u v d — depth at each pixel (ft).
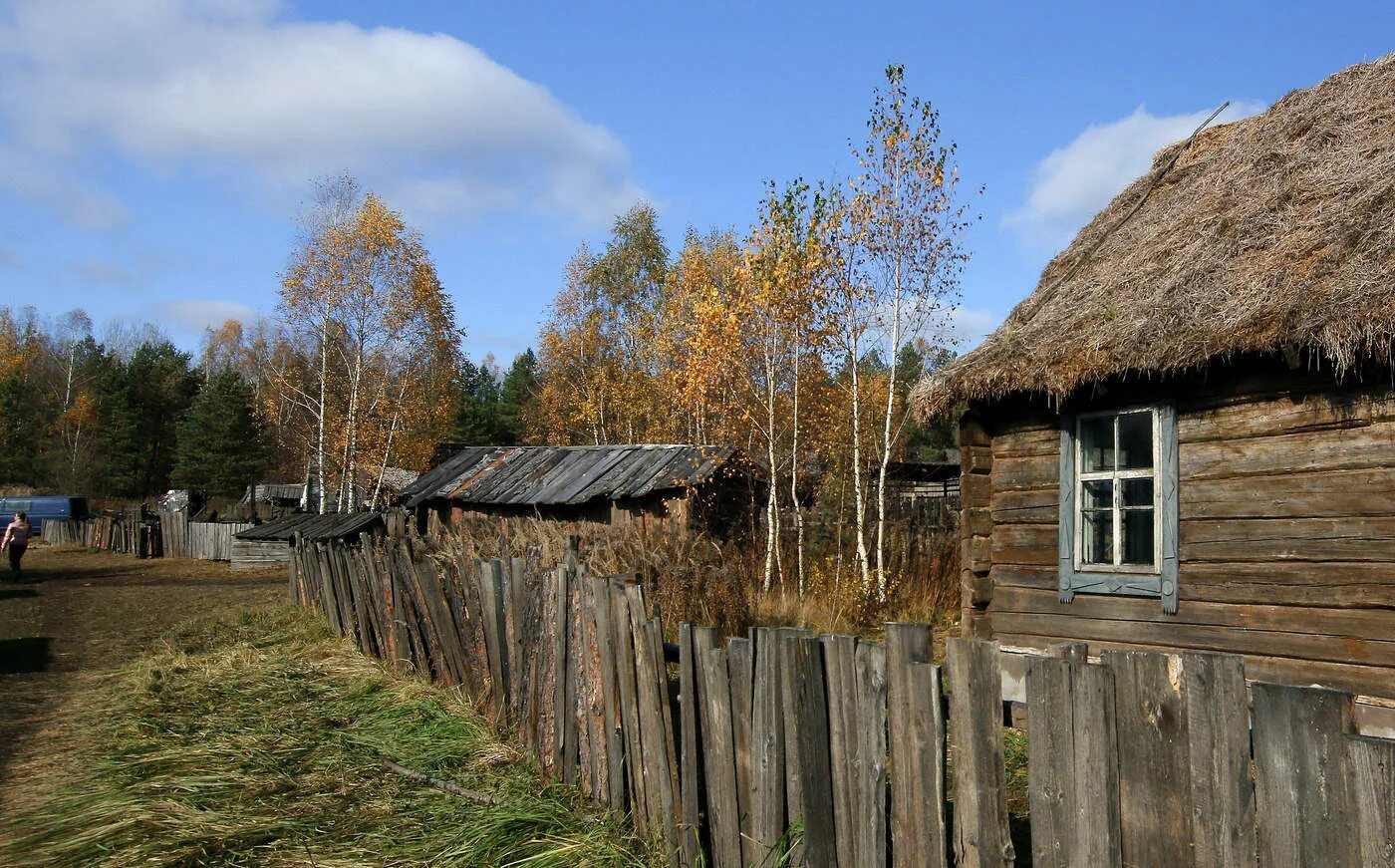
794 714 12.81
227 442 158.61
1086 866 9.63
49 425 198.29
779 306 52.03
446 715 22.98
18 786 20.22
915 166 50.88
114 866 15.47
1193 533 22.45
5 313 238.68
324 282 96.43
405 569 28.22
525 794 17.78
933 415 26.50
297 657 33.06
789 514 56.29
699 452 55.83
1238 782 8.57
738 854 13.83
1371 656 19.35
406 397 103.30
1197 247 24.20
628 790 16.71
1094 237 30.96
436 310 100.99
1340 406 20.11
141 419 180.75
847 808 12.07
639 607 16.08
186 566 89.45
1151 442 23.95
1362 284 18.57
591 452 63.77
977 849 10.51
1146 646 23.16
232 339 271.69
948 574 48.03
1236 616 21.53
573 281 123.65
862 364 56.95
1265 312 19.77
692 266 96.68
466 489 65.10
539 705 19.72
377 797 18.38
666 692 15.52
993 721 10.41
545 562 40.16
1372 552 19.47
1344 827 7.85
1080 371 22.80
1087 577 24.43
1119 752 9.48
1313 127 26.21
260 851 15.98
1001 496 26.91
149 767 20.40
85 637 42.96
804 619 42.16
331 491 112.16
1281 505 20.94
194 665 32.35
